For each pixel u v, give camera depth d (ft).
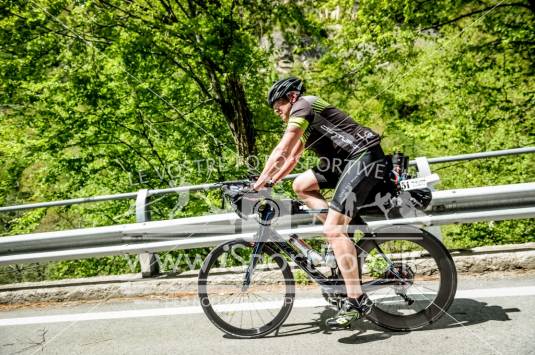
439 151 33.63
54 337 9.96
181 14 25.84
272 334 9.23
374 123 31.17
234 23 24.73
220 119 30.30
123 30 25.23
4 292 12.30
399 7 27.99
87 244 12.00
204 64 25.86
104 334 9.87
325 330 9.21
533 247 11.49
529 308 9.20
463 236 29.01
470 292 10.19
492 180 30.86
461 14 29.78
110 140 28.17
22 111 26.53
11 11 23.76
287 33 26.78
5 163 27.76
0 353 9.38
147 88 26.21
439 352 7.90
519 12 28.84
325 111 8.42
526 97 31.01
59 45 25.49
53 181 27.89
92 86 25.49
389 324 8.86
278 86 8.48
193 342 9.16
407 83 30.25
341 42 28.89
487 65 29.99
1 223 31.35
